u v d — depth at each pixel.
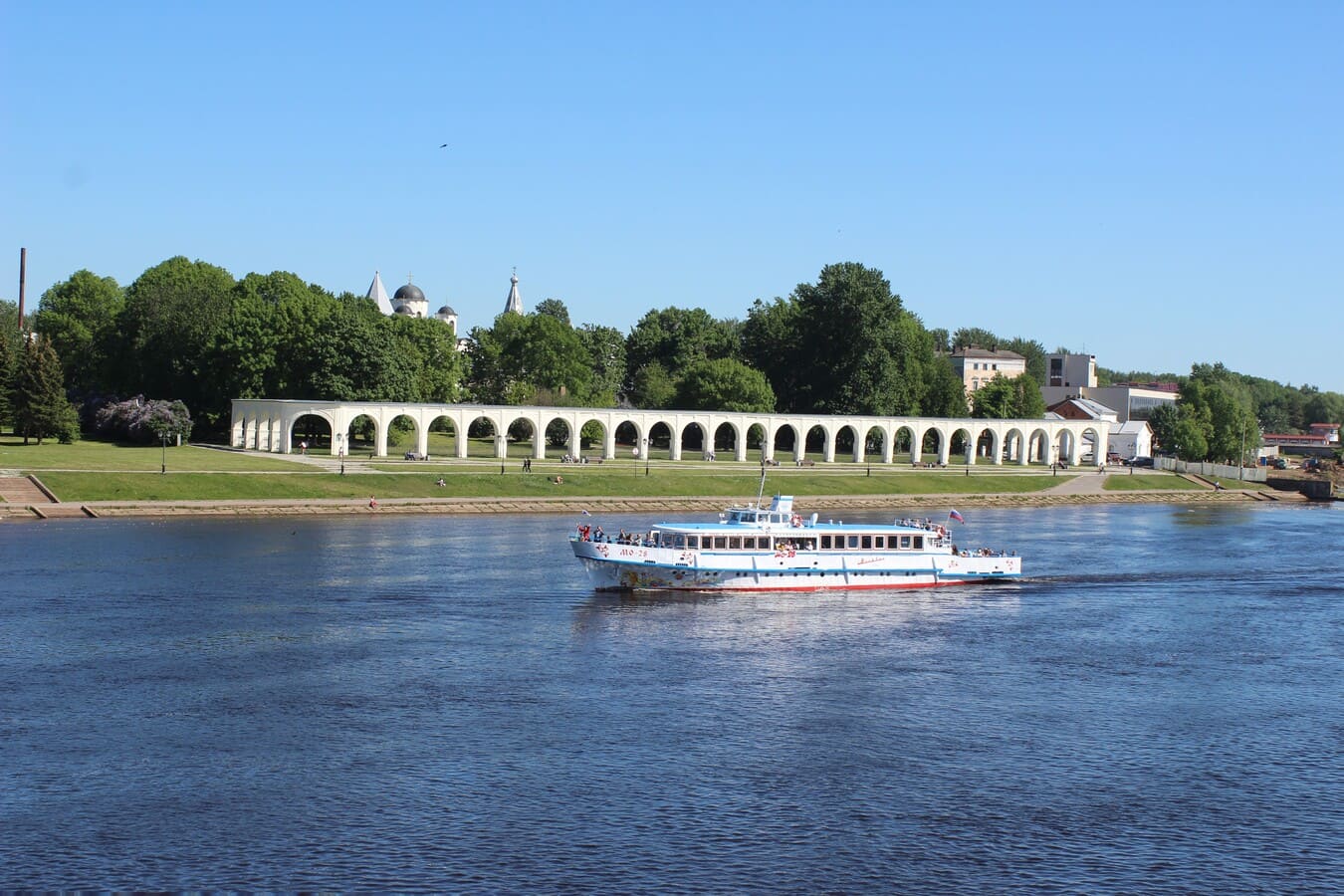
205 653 76.88
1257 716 69.06
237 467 165.50
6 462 158.88
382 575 104.62
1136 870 48.88
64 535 122.44
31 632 80.81
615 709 67.31
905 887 46.94
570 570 109.56
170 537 123.12
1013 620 93.62
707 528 103.50
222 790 54.47
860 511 173.38
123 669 72.81
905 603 99.50
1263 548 141.50
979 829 52.25
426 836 50.25
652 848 49.59
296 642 80.19
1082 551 134.75
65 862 47.50
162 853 48.34
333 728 63.00
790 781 57.06
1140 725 66.94
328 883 46.25
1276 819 54.16
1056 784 57.59
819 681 74.12
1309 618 96.44
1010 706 69.88
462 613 90.31
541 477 175.50
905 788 56.50
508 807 53.25
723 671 75.94
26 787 54.34
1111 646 85.25
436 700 68.19
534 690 70.56
